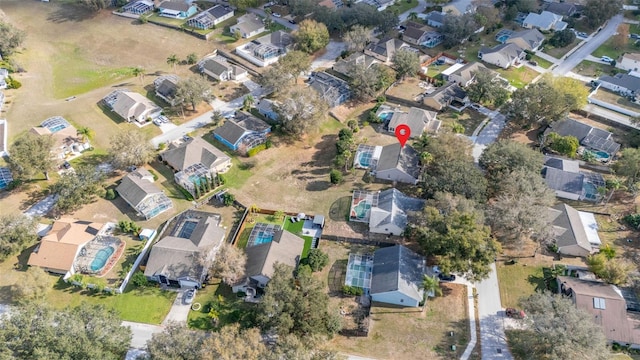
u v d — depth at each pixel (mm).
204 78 137000
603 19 176000
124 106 128375
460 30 163125
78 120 127438
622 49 165875
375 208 99000
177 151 113000
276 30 172875
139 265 90875
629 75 145375
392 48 158500
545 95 120750
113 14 180875
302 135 125750
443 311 83500
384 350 77688
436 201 93938
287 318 72750
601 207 103812
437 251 85812
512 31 176000
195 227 96938
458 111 134875
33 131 117188
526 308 77812
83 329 68875
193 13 182750
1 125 121750
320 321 74875
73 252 88750
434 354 77062
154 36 168750
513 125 130250
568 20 178875
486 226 87375
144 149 110375
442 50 165875
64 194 98000
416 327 80938
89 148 118312
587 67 155875
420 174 110125
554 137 117188
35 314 70438
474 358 76562
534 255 93125
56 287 86438
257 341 67625
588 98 139375
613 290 82875
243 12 184875
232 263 84625
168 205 103000
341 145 115375
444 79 148000
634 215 98812
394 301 84500
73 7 183875
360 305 85062
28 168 99812
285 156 119438
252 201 106000
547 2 197500
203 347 66812
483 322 81875
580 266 90312
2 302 83188
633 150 106500
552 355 68562
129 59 156375
